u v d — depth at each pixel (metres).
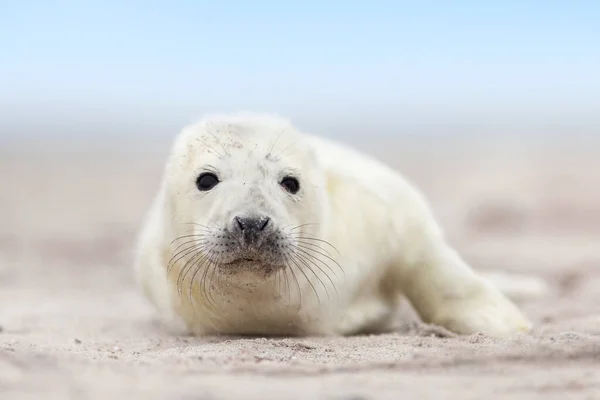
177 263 7.01
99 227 18.34
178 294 7.24
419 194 8.16
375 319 7.60
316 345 6.25
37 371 4.54
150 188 25.72
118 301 10.78
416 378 4.70
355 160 8.09
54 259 14.61
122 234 17.45
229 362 5.18
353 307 7.48
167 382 4.42
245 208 6.35
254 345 6.13
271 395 4.17
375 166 8.10
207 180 6.77
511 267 12.91
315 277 6.96
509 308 7.55
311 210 6.88
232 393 4.19
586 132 39.12
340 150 8.23
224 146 6.84
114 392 4.13
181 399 4.01
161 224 7.34
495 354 5.25
